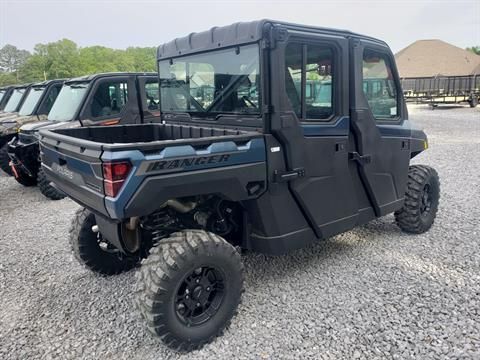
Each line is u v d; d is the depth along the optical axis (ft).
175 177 8.11
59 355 8.67
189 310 8.76
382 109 12.67
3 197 22.75
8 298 11.12
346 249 13.67
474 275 11.55
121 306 10.59
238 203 10.44
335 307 10.09
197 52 11.16
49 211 19.72
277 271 12.12
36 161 21.45
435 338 8.77
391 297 10.48
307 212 10.64
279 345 8.75
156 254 8.35
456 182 22.49
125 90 22.97
